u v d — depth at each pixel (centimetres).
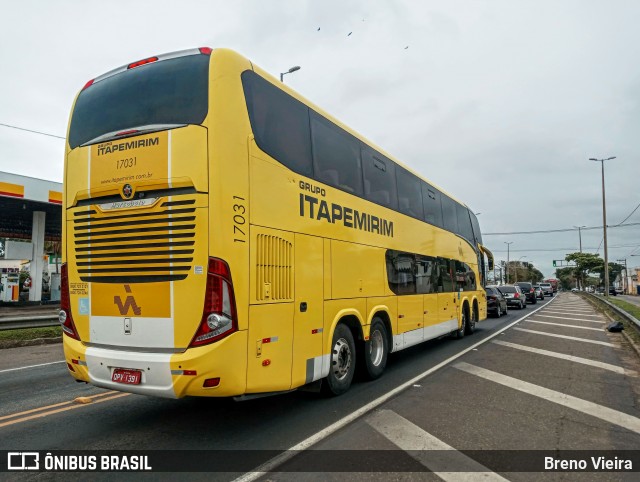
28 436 499
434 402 629
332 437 491
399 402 629
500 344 1193
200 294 444
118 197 494
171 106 481
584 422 541
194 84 479
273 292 506
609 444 471
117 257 488
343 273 663
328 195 638
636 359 952
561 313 2334
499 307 2103
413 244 962
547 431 509
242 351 454
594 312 2369
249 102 501
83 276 515
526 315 2217
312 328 577
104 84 538
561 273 12244
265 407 606
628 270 9531
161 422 545
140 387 457
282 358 515
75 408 606
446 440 481
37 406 617
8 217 2772
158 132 476
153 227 469
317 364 585
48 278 3003
